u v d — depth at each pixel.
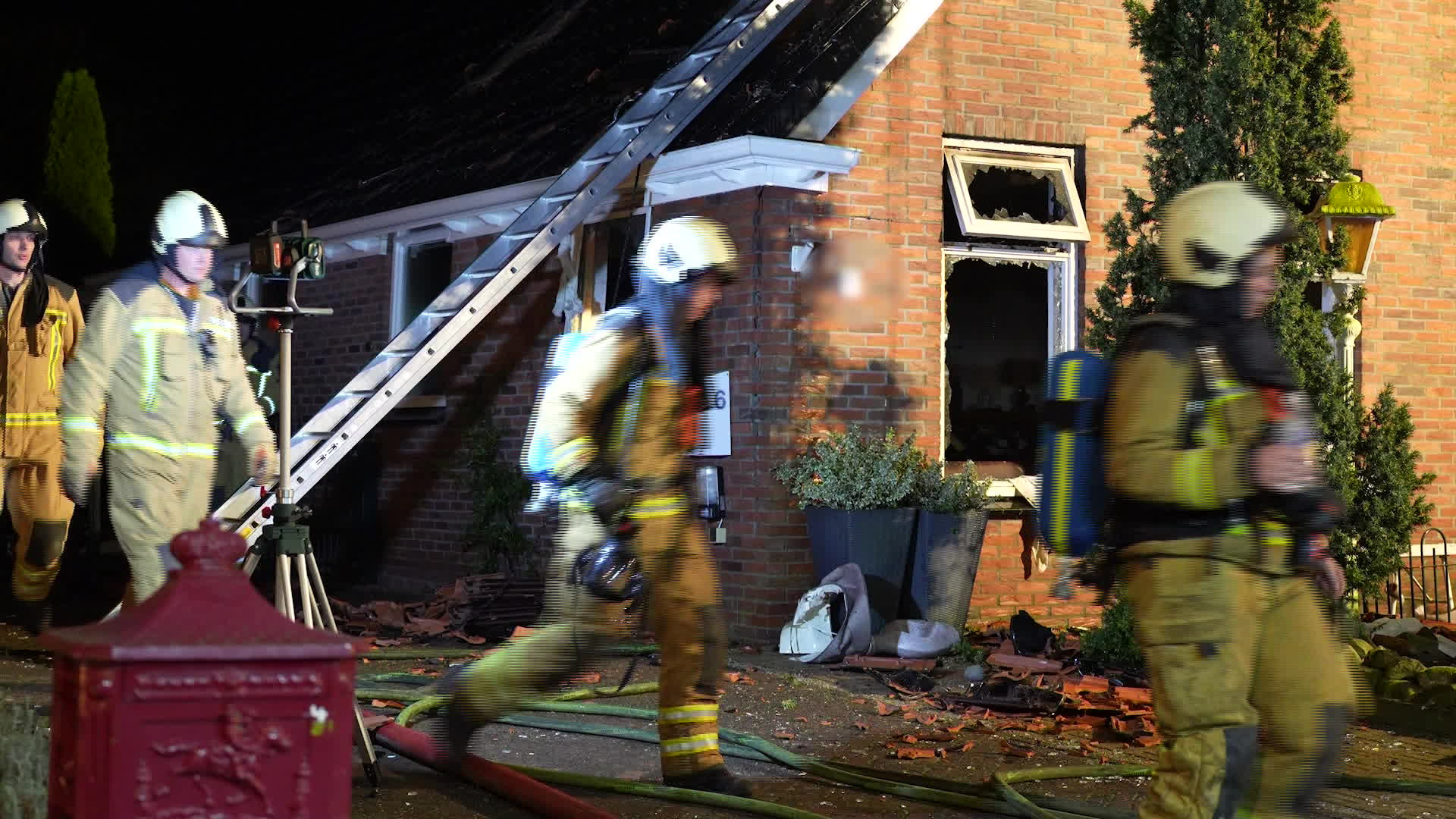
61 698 2.50
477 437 11.26
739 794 5.09
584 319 10.25
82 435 5.44
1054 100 10.31
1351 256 8.49
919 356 9.79
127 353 5.48
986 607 10.02
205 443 5.65
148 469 5.48
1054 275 10.50
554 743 6.29
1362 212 8.32
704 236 5.05
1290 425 3.53
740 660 8.72
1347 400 8.71
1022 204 10.38
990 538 10.06
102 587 12.04
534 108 12.11
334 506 12.77
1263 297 3.61
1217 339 3.52
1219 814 3.39
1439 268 11.41
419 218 11.79
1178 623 3.43
